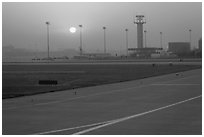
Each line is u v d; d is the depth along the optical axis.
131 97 25.89
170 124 15.06
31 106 21.58
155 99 24.41
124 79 45.16
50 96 27.20
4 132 13.83
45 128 14.59
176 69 68.25
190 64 89.69
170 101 23.16
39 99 25.28
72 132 13.73
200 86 34.12
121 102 23.08
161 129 14.02
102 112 18.86
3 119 16.83
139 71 63.22
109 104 22.16
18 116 17.75
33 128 14.61
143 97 25.75
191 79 43.56
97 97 26.16
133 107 20.62
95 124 15.35
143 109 19.72
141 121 15.90
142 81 41.78
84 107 20.92
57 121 16.22
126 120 16.23
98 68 75.19
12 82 42.09
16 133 13.64
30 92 30.39
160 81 41.31
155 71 62.59
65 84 38.84
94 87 34.78
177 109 19.48
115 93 28.91
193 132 13.38
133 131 13.70
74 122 15.92
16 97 26.78
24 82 42.00
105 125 15.08
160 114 17.83
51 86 36.66
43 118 17.09
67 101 23.94
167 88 32.56
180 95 26.62
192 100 23.48
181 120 16.00
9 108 20.72
